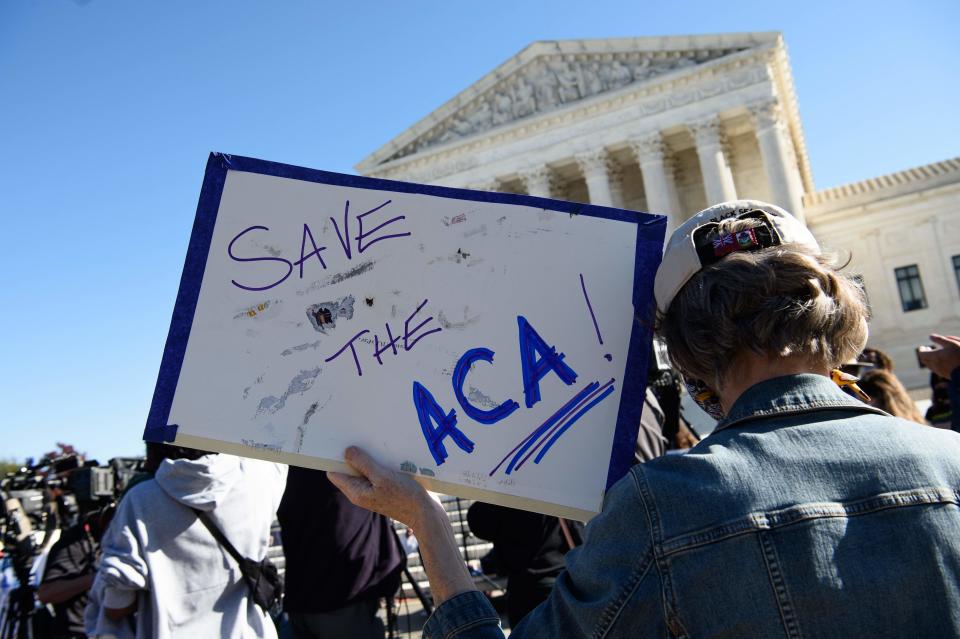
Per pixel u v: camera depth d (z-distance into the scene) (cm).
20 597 624
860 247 4056
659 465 138
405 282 201
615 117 3806
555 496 181
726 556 120
